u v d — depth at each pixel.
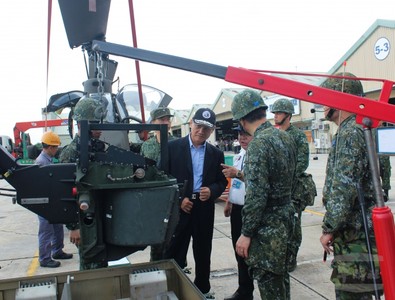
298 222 2.46
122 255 1.86
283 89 1.44
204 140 3.22
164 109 4.41
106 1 3.26
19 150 17.78
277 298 2.24
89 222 1.78
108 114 4.62
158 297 1.84
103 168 1.76
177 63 1.50
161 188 1.73
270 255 2.20
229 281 3.84
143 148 3.52
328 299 3.32
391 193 8.49
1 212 8.91
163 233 1.74
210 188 3.19
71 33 3.92
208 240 3.25
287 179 2.30
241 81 1.46
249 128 2.43
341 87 2.20
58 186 1.92
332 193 2.12
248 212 2.19
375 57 16.30
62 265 4.71
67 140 12.44
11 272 4.48
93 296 1.95
